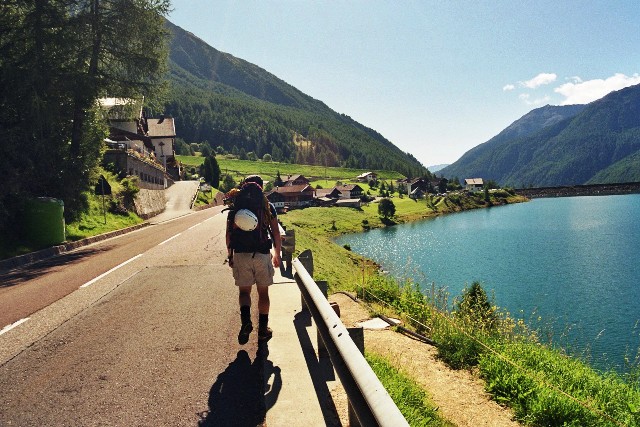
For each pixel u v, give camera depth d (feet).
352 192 553.64
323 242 153.58
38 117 70.23
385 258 183.11
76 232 72.13
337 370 10.33
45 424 11.41
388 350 25.53
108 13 85.15
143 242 62.08
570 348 38.68
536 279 136.77
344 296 40.93
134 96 93.04
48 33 73.97
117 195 111.45
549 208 460.14
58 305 25.50
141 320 21.42
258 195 16.61
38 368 15.51
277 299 24.52
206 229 78.64
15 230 56.70
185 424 11.23
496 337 30.73
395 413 6.33
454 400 20.11
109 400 12.72
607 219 317.22
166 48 90.22
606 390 23.56
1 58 74.43
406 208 463.83
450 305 44.16
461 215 424.05
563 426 18.35
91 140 84.74
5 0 73.46
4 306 26.08
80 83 76.74
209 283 30.27
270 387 12.98
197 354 16.31
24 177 67.41
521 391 20.38
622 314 97.19
